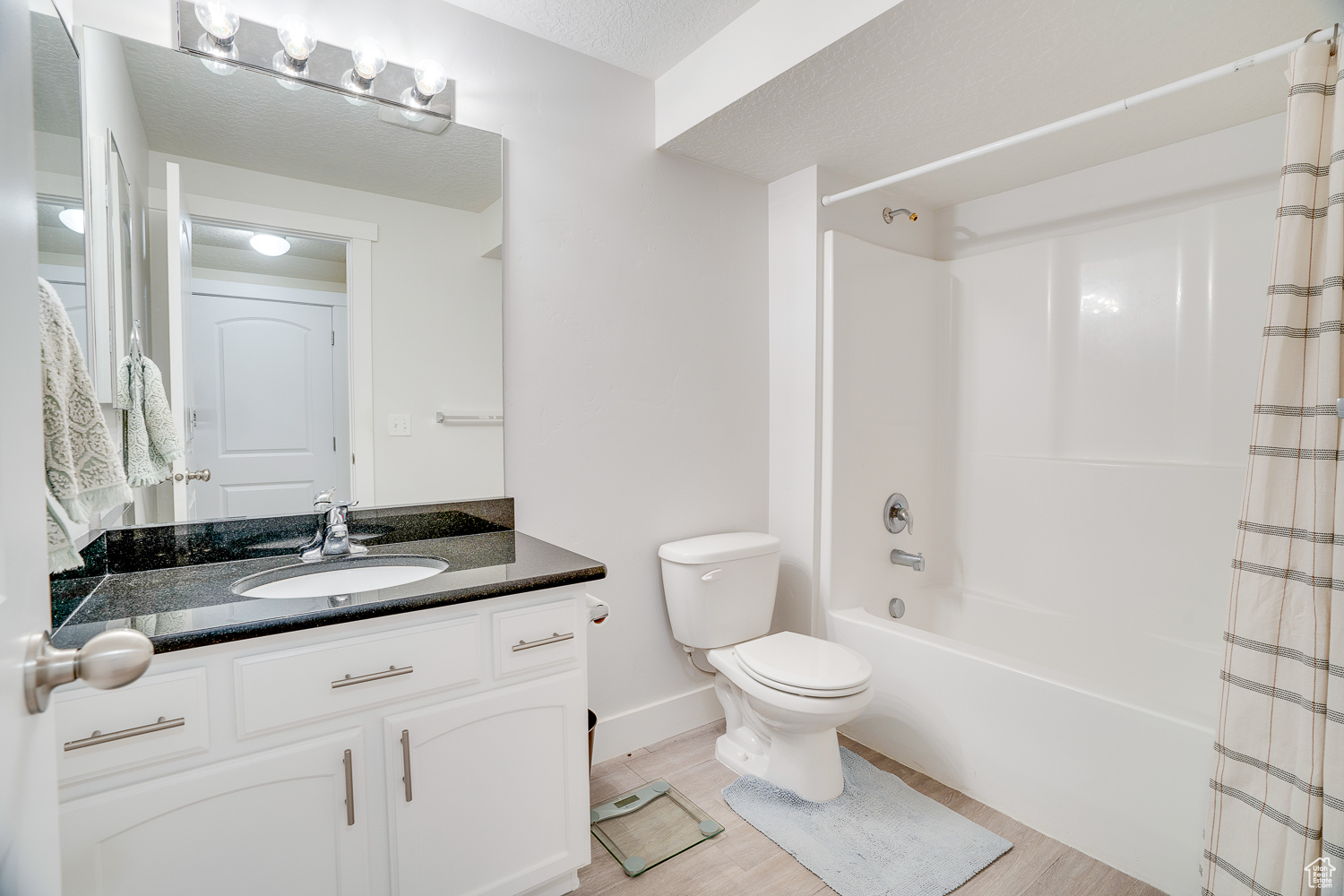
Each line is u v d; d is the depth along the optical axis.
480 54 1.85
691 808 1.83
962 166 2.34
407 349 1.75
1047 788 1.67
